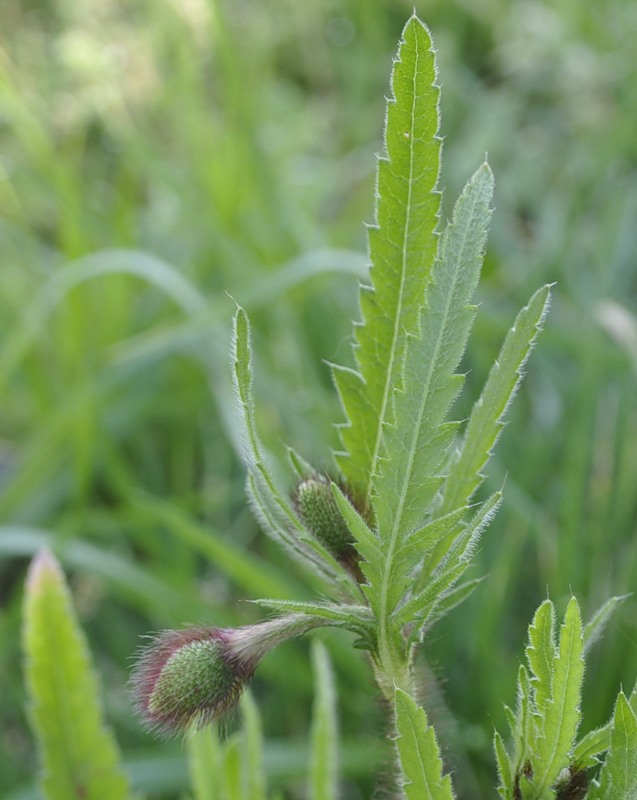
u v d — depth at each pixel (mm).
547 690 318
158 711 338
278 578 802
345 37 1655
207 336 1015
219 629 343
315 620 338
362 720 790
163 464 1103
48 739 466
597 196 1269
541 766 321
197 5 1285
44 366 1163
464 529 328
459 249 323
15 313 1191
